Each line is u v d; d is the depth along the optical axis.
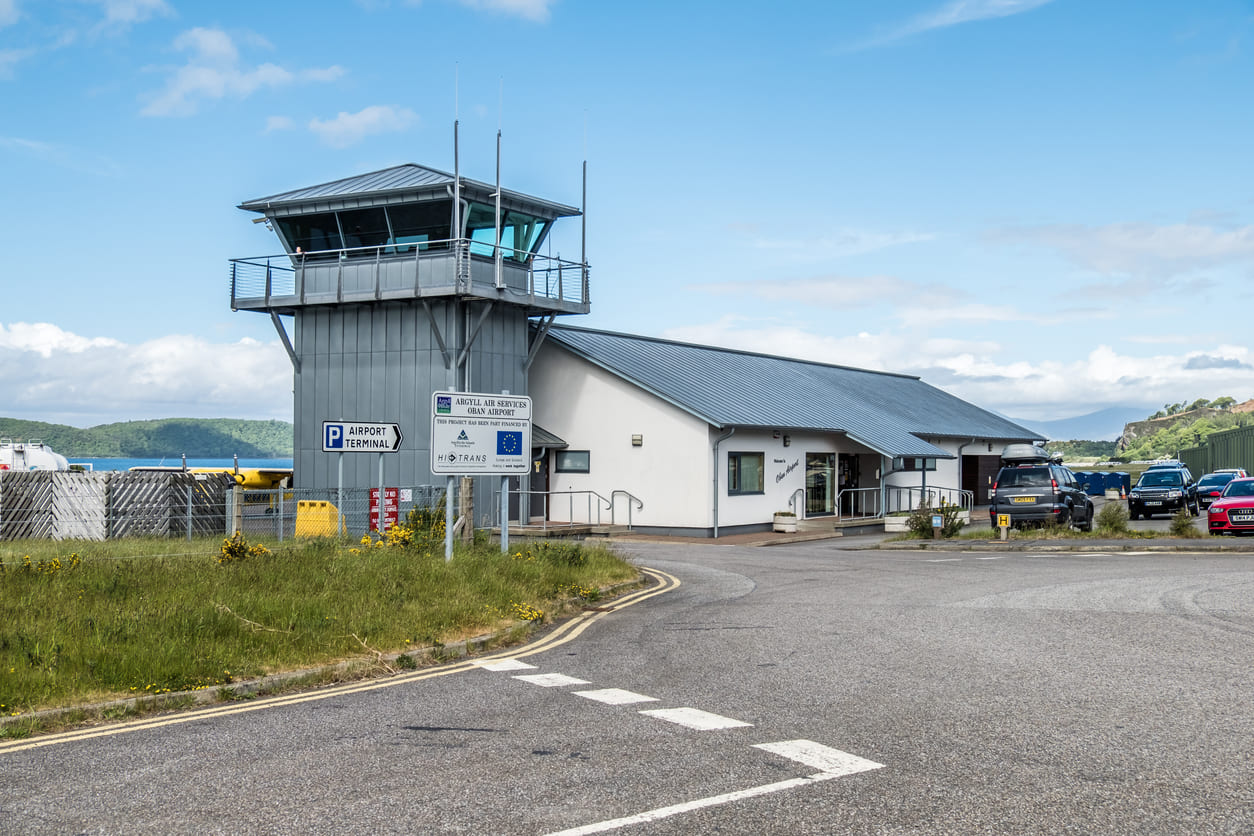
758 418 31.50
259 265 31.53
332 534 20.75
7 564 13.35
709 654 10.14
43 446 43.53
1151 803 5.38
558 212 32.16
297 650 9.59
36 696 7.81
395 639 10.27
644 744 6.68
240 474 42.81
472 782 5.88
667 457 30.62
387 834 5.03
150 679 8.34
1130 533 27.03
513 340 31.70
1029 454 33.50
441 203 29.80
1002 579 17.11
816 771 6.01
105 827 5.20
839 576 18.23
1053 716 7.28
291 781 5.95
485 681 8.96
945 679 8.62
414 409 30.16
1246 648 9.87
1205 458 68.19
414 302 30.19
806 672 9.06
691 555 23.50
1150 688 8.14
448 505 15.54
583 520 32.25
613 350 34.22
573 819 5.21
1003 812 5.26
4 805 5.57
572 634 11.76
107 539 22.25
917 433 39.47
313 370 31.58
